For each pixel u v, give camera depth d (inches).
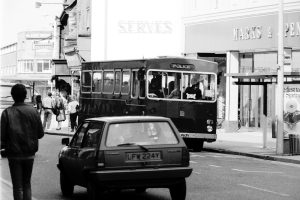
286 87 930.1
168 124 477.4
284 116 922.1
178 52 1658.5
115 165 450.6
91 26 1993.1
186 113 973.8
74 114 1443.2
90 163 454.0
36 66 4286.4
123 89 999.0
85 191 568.4
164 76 964.0
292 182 631.8
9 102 1280.8
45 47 4266.7
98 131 468.4
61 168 530.3
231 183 616.1
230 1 1400.1
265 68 1338.6
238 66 1409.9
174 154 465.7
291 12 1248.2
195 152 1000.2
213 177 662.5
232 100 1414.9
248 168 760.3
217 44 1439.5
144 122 472.7
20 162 408.2
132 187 455.8
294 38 1243.8
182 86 973.2
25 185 413.7
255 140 1200.8
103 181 447.8
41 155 911.0
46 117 1510.8
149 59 957.8
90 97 1101.7
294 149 912.9
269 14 1302.9
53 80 2679.6
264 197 527.8
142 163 456.4
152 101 954.1
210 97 987.9
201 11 1478.8
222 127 1493.6
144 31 1846.7
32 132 410.3
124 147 454.6
